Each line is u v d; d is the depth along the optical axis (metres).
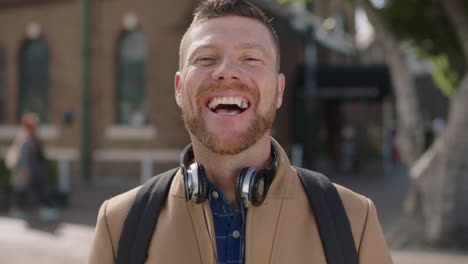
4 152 15.55
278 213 1.40
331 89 17.88
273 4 16.41
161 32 13.72
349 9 27.19
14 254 6.23
